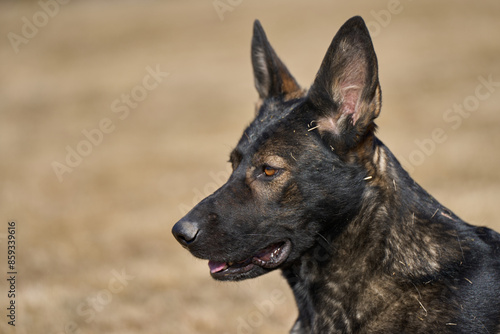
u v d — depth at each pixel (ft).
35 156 68.69
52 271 33.06
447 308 14.97
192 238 16.25
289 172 16.26
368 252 16.01
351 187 16.19
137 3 186.29
